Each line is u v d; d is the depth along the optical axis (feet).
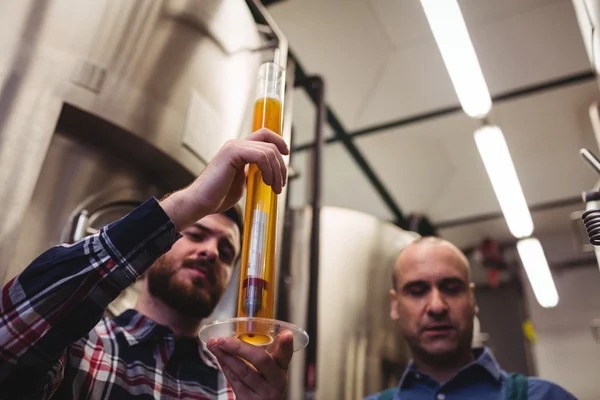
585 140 9.60
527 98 8.96
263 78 2.75
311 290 7.22
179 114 4.15
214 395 3.42
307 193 9.57
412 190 11.14
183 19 4.38
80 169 3.79
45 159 3.63
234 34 4.87
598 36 3.81
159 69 4.10
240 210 3.98
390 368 7.41
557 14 7.69
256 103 2.70
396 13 7.84
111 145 3.94
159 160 4.09
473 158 10.23
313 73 8.80
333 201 11.45
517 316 12.70
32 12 3.56
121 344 3.22
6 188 3.19
